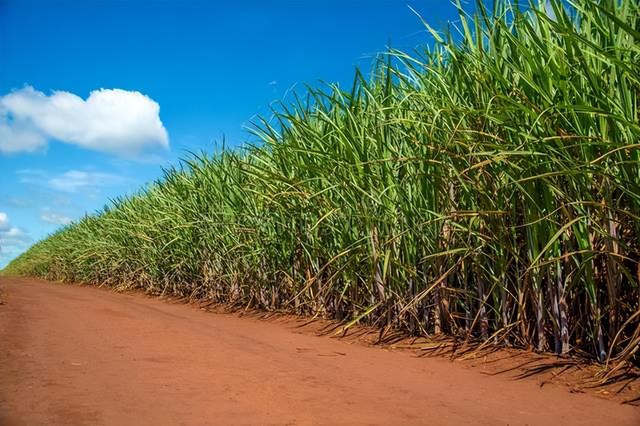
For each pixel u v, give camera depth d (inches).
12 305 236.2
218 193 254.2
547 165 113.0
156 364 118.6
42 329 165.2
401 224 153.4
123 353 130.6
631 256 110.6
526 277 123.5
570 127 110.0
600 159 94.7
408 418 83.0
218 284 271.6
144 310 237.8
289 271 209.9
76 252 530.9
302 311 207.6
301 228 198.4
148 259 362.3
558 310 121.3
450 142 123.6
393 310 162.6
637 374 103.7
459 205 138.8
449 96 130.9
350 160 160.7
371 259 162.7
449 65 141.3
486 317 138.6
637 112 106.3
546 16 99.7
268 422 80.0
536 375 110.3
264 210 213.9
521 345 131.6
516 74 123.2
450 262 142.6
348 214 173.0
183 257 309.6
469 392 99.6
